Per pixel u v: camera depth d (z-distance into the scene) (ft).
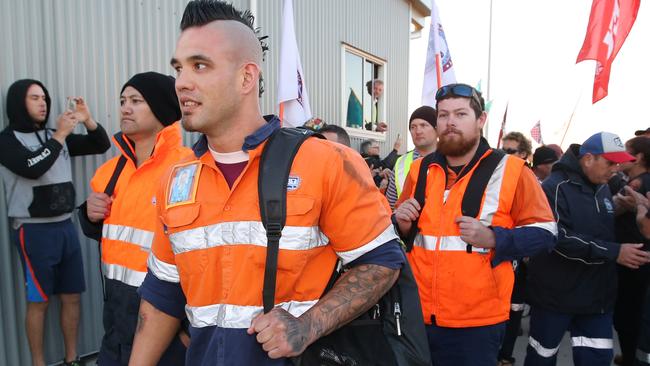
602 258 9.41
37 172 9.31
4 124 10.09
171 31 13.91
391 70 28.07
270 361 3.71
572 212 9.96
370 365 3.99
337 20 22.43
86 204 7.85
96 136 10.75
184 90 3.79
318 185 3.83
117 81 12.35
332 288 3.87
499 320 7.46
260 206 3.74
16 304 10.29
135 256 7.00
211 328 3.96
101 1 11.91
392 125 28.58
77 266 10.61
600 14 17.20
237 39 3.85
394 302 4.18
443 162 8.11
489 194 7.61
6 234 10.03
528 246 7.21
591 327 10.04
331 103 22.21
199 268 3.98
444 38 16.01
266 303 3.65
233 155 4.04
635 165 14.01
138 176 7.29
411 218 7.93
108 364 7.24
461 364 7.49
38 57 10.64
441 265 7.57
